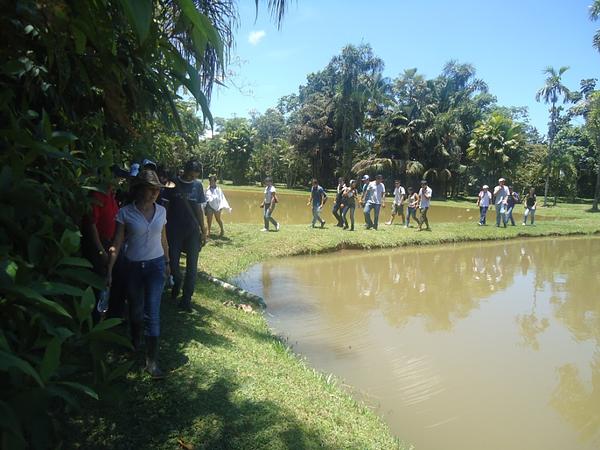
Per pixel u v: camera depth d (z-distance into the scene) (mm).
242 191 45875
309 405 3941
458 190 47062
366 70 41281
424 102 41469
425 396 4977
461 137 44844
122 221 3969
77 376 2504
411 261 12312
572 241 16922
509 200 18797
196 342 4762
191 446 3064
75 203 2627
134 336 4246
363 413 4215
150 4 1317
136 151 4727
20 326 1762
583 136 49281
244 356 4781
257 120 72062
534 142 61188
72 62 2422
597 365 5945
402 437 4195
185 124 6957
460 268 11766
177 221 5574
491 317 7855
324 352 6008
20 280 1610
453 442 4164
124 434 3125
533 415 4684
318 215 15445
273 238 12906
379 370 5562
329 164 48812
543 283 10445
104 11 1921
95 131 3297
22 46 2170
